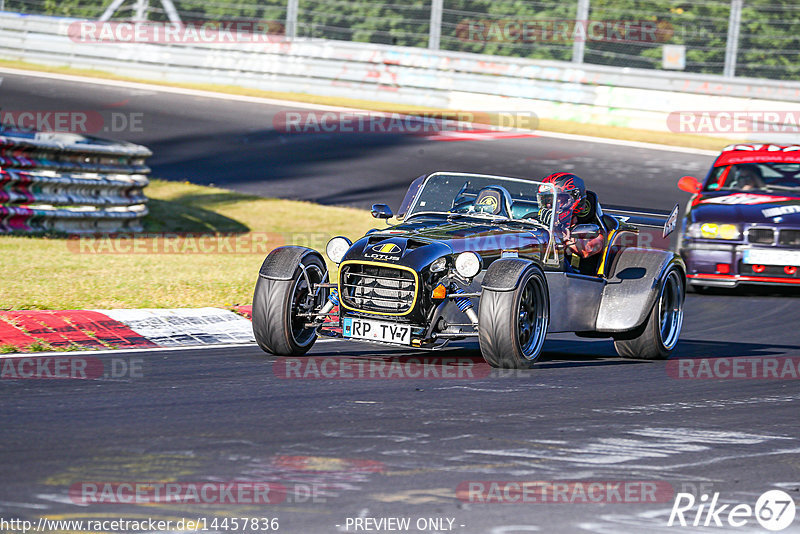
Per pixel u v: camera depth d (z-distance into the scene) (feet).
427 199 98.07
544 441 62.34
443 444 60.70
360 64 326.85
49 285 122.01
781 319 129.08
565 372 88.43
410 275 83.61
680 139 297.74
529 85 317.22
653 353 97.91
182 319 106.93
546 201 95.14
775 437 66.13
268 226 197.16
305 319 91.25
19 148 163.22
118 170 185.16
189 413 66.74
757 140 296.71
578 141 288.10
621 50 348.79
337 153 267.39
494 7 358.23
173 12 366.43
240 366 85.10
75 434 60.13
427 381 80.84
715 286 152.87
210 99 319.06
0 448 56.34
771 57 338.34
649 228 104.99
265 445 59.06
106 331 99.30
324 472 53.98
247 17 382.01
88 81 330.13
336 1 377.50
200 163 252.21
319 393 74.69
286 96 328.90
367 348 97.91
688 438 64.90
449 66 319.06
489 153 269.64
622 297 96.43
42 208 170.50
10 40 356.38
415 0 368.68
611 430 66.13
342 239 91.71
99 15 393.91
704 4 332.39
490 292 83.82
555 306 91.81
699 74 304.71
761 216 146.41
